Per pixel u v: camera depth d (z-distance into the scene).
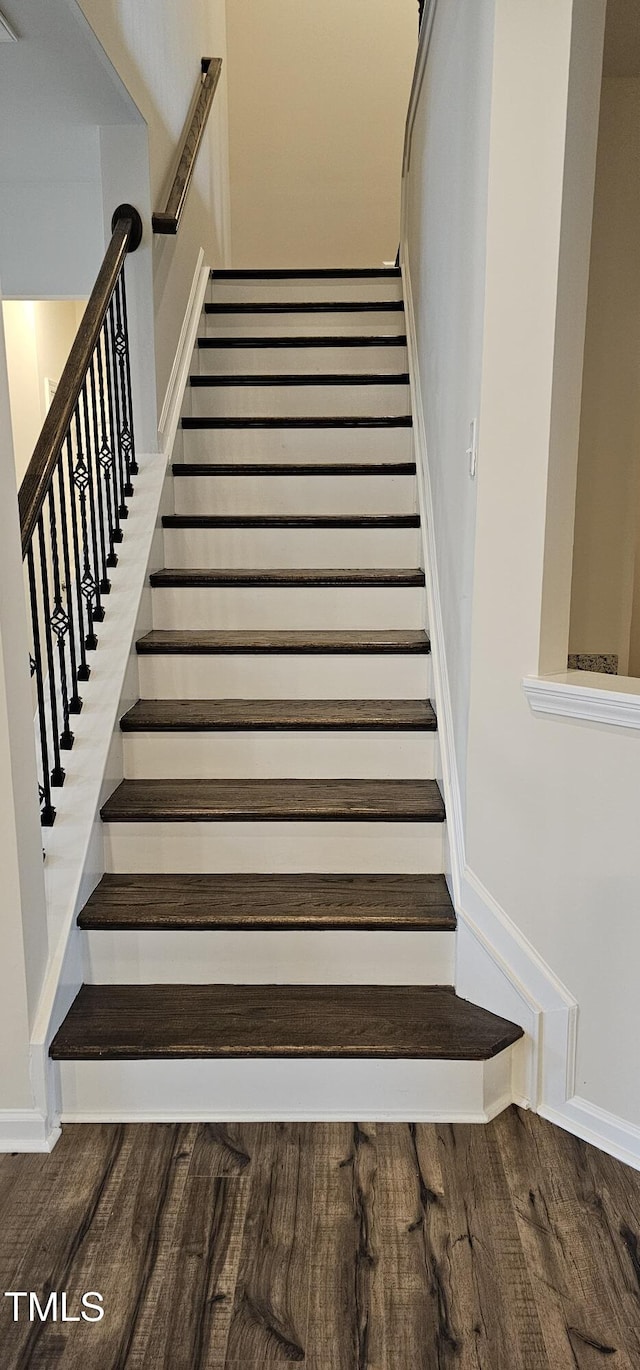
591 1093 1.97
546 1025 2.03
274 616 3.06
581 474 3.03
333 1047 2.00
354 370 4.00
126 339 3.14
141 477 3.22
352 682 2.85
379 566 3.28
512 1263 1.66
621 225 2.88
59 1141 1.99
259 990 2.23
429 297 3.21
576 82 1.76
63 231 3.65
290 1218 1.76
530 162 1.82
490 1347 1.50
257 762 2.65
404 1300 1.58
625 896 1.84
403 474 3.44
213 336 4.21
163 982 2.26
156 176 3.26
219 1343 1.50
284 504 3.47
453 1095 2.04
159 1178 1.87
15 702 1.85
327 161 5.62
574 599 3.11
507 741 2.03
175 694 2.86
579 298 1.89
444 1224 1.75
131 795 2.53
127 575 2.93
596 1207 1.79
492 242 1.90
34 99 2.85
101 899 2.31
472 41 2.21
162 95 3.34
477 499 2.01
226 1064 2.03
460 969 2.20
